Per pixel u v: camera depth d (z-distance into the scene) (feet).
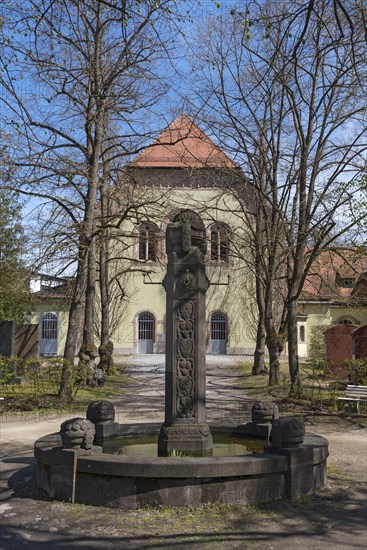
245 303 128.88
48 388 66.18
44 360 64.59
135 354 139.13
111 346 97.40
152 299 141.08
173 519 23.21
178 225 29.40
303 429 27.40
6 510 24.68
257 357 97.60
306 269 65.46
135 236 75.82
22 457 36.32
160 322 140.56
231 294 140.36
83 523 22.91
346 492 28.04
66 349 64.69
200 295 28.99
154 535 21.57
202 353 28.76
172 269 28.99
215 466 24.44
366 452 39.47
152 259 89.30
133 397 70.38
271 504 25.32
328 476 31.58
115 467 24.58
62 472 26.08
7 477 30.60
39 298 97.19
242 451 29.76
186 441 27.78
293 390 66.39
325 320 136.15
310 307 136.67
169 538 21.30
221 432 35.22
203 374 28.73
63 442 26.22
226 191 76.07
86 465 25.31
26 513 24.23
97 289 127.65
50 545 20.71
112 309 128.98
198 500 24.48
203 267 29.45
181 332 28.71
